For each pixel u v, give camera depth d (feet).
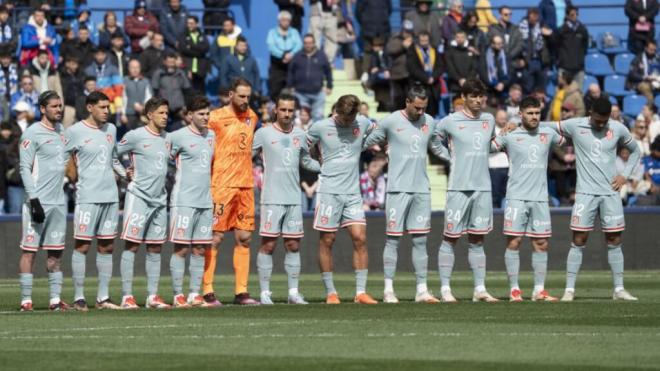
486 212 91.15
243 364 55.36
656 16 182.50
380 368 53.93
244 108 90.79
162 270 133.49
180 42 156.56
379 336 65.05
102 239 87.20
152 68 151.43
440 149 91.86
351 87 165.58
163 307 86.84
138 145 87.40
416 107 89.61
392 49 154.71
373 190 141.90
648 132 152.66
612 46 178.19
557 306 82.99
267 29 174.91
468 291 106.22
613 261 91.91
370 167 141.90
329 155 90.02
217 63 156.97
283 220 90.43
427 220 91.04
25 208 84.89
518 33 160.04
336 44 166.40
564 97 156.76
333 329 68.64
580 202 91.30
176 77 148.97
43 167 84.79
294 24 164.86
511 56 159.33
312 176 140.36
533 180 91.25
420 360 56.29
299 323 72.02
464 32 156.46
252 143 91.04
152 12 160.56
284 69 158.81
